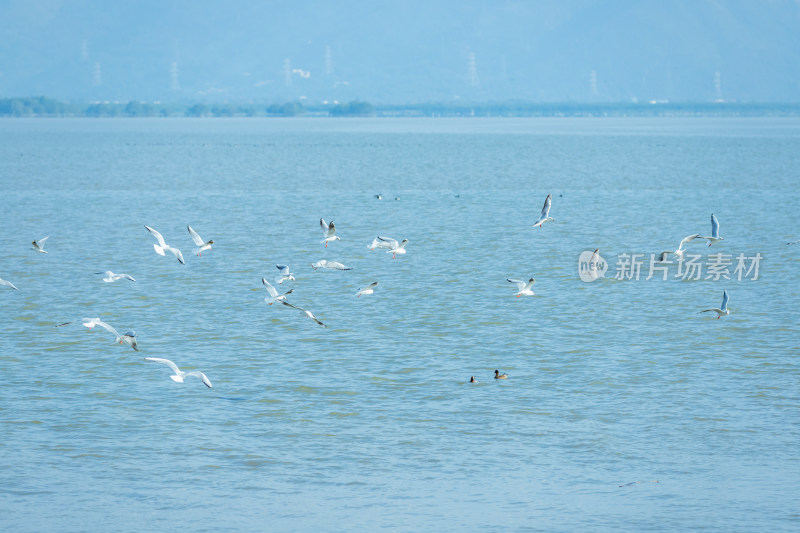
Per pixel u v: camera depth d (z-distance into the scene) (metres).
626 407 40.34
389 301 59.22
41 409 39.97
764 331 51.78
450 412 39.78
